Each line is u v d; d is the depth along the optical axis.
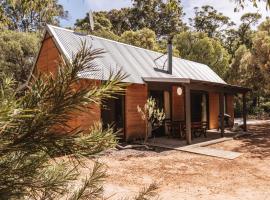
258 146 13.92
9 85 1.27
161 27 55.84
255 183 7.90
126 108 14.63
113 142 1.36
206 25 55.62
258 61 28.05
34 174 1.34
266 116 37.34
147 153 11.92
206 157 11.31
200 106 21.20
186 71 20.84
